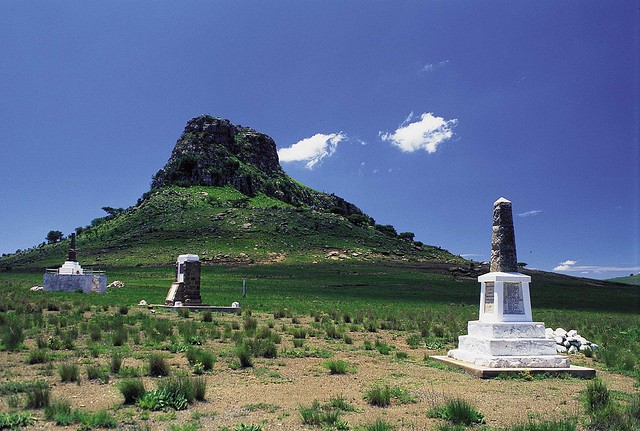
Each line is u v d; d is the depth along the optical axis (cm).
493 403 1159
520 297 1730
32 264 12256
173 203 17488
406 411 1070
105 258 12106
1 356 1555
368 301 5338
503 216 1788
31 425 905
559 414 1060
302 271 10456
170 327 2247
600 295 8188
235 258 12056
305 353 1823
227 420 973
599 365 1825
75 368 1292
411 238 19525
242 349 1725
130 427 912
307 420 966
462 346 1759
